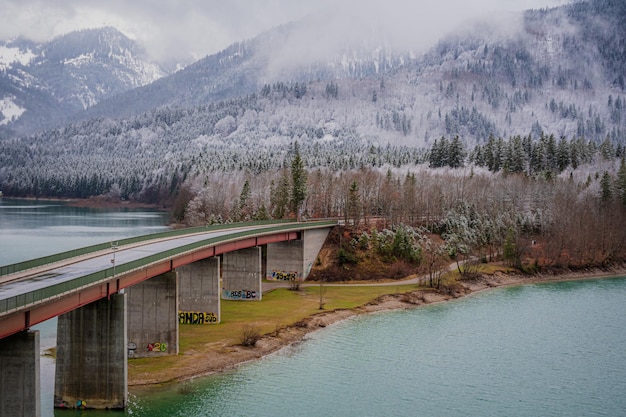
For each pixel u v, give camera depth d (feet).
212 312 318.04
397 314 368.48
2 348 163.43
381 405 222.28
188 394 224.33
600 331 333.21
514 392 240.32
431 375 255.91
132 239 301.43
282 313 347.77
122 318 204.13
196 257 294.25
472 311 380.58
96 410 205.57
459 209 622.13
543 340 313.53
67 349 205.46
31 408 163.43
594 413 222.07
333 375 251.60
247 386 235.40
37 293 159.12
